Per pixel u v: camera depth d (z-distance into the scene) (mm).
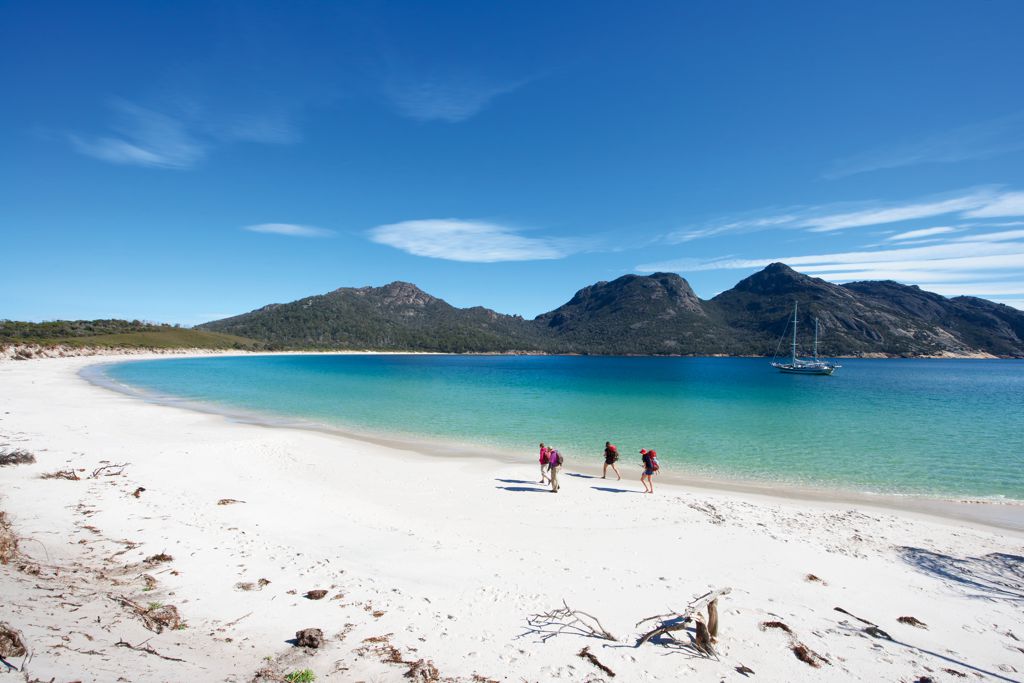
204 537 11133
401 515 14156
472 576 9945
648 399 50688
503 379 81875
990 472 21500
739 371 120312
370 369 109500
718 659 7238
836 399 53062
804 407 44938
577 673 6676
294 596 8594
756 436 29547
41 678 4766
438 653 6988
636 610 8773
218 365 110750
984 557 12250
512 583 9688
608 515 14891
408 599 8719
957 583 10734
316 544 11320
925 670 7277
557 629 7902
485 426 32312
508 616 8281
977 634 8570
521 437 28719
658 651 7363
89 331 151375
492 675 6496
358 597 8688
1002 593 10289
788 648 7684
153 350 142875
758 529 13859
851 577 10852
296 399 46438
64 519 11516
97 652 5746
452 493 16953
